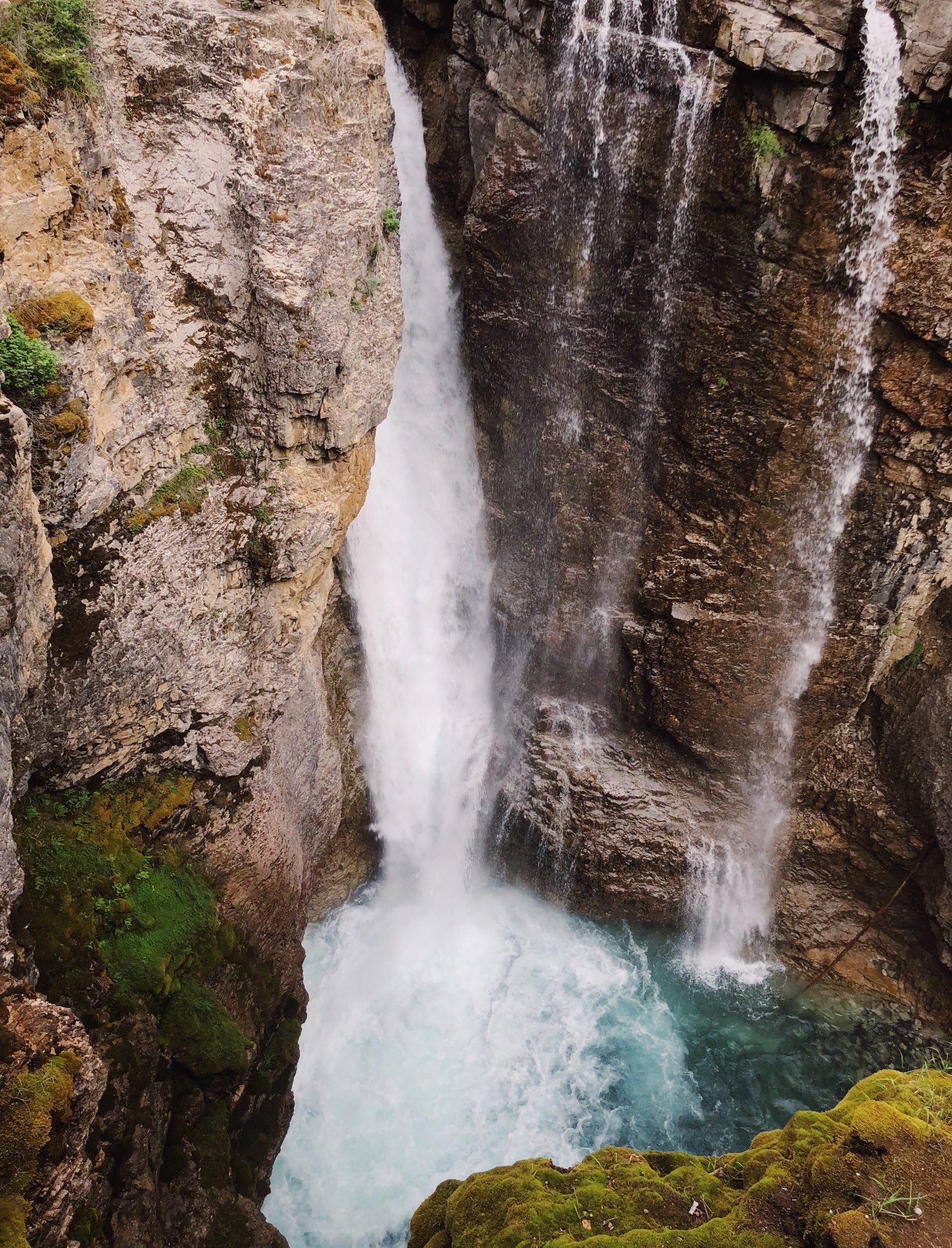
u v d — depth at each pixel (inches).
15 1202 258.2
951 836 592.4
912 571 595.8
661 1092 580.1
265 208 428.1
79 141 371.2
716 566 634.8
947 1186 271.4
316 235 446.6
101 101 385.7
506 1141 541.3
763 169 527.8
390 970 633.0
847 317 546.0
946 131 496.1
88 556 389.4
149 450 421.1
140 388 412.2
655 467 637.9
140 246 413.4
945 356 526.3
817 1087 590.6
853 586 614.5
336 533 513.0
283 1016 496.4
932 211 506.9
